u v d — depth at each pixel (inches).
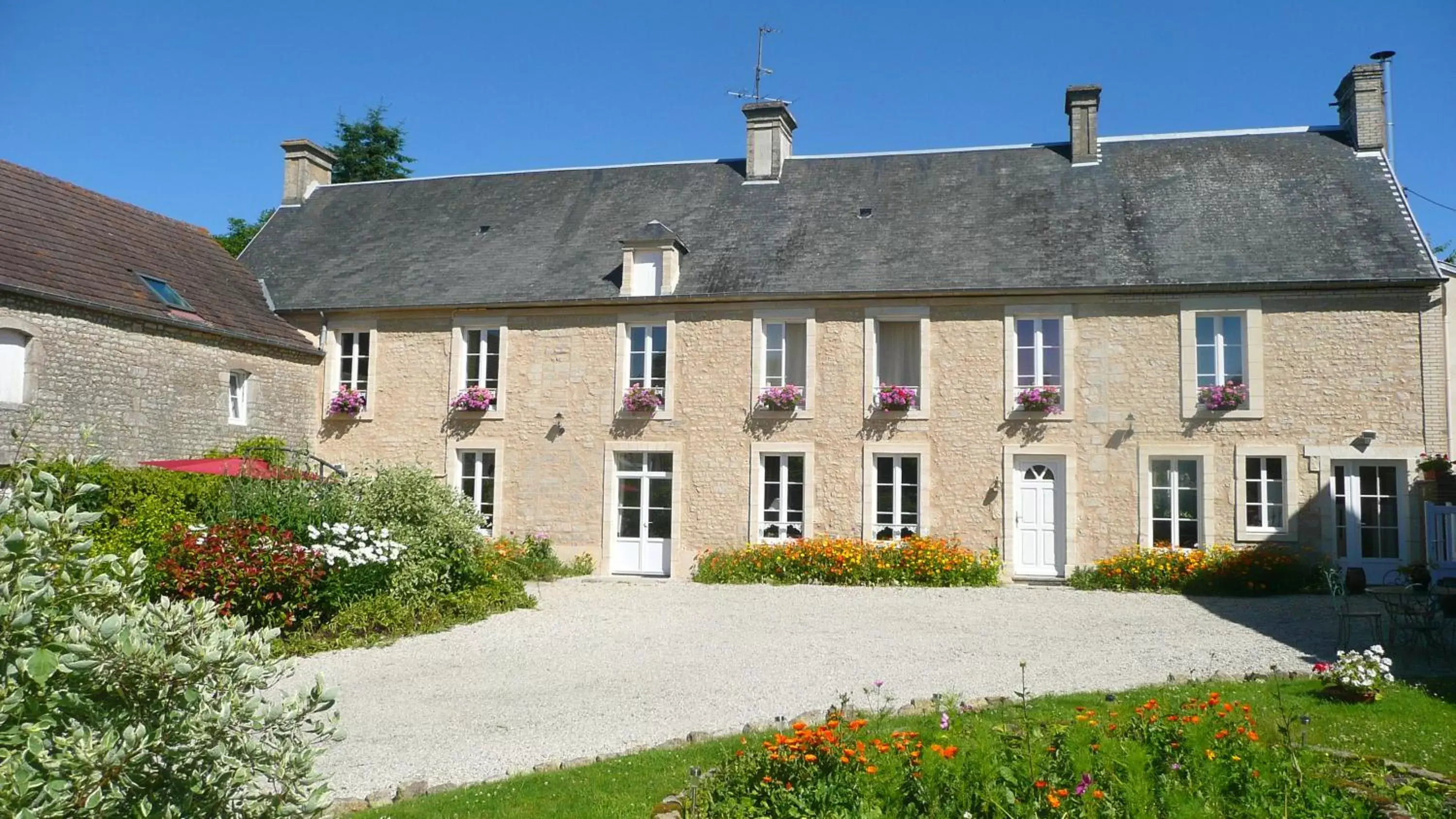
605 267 701.3
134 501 477.4
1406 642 375.6
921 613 476.7
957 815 192.2
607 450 674.2
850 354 645.9
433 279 721.0
